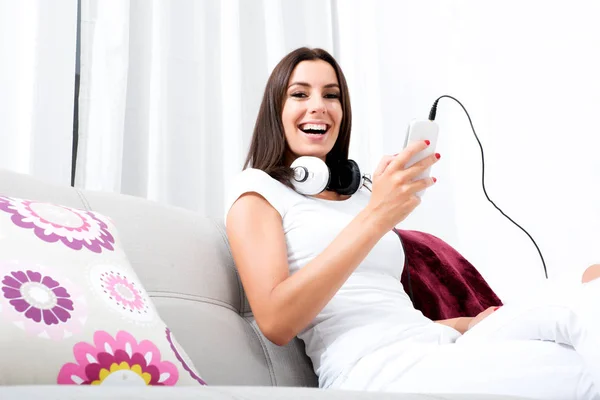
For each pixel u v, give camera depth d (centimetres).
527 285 263
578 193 254
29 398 47
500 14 275
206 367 114
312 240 132
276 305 117
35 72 186
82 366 79
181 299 120
